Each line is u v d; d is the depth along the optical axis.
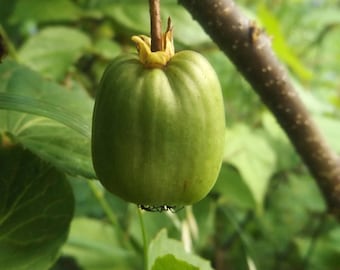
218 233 0.38
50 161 0.19
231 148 0.33
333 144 0.35
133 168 0.15
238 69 0.23
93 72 0.34
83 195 0.27
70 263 0.39
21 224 0.20
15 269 0.20
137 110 0.15
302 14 0.47
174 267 0.18
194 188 0.16
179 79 0.15
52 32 0.32
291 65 0.38
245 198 0.33
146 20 0.33
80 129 0.19
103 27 0.35
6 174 0.20
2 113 0.20
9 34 0.37
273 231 0.40
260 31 0.22
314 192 0.41
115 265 0.33
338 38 0.51
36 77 0.22
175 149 0.15
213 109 0.16
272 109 0.24
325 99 0.46
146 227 0.30
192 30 0.32
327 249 0.40
